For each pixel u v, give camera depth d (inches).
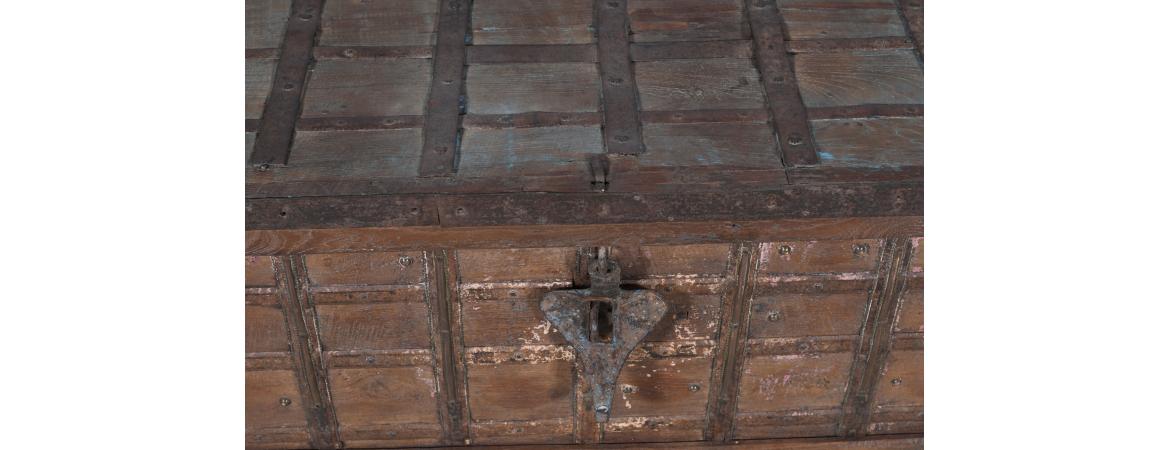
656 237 123.0
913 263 133.0
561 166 121.0
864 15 142.4
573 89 131.5
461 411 151.7
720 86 132.0
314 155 122.8
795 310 139.4
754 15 141.5
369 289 134.6
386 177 119.9
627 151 122.6
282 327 139.2
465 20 140.8
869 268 134.1
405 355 143.5
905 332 142.8
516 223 120.2
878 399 152.8
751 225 122.2
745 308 138.7
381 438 155.6
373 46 137.1
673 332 141.8
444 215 119.5
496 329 140.3
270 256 129.8
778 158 122.7
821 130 125.8
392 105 129.0
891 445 157.6
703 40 138.1
